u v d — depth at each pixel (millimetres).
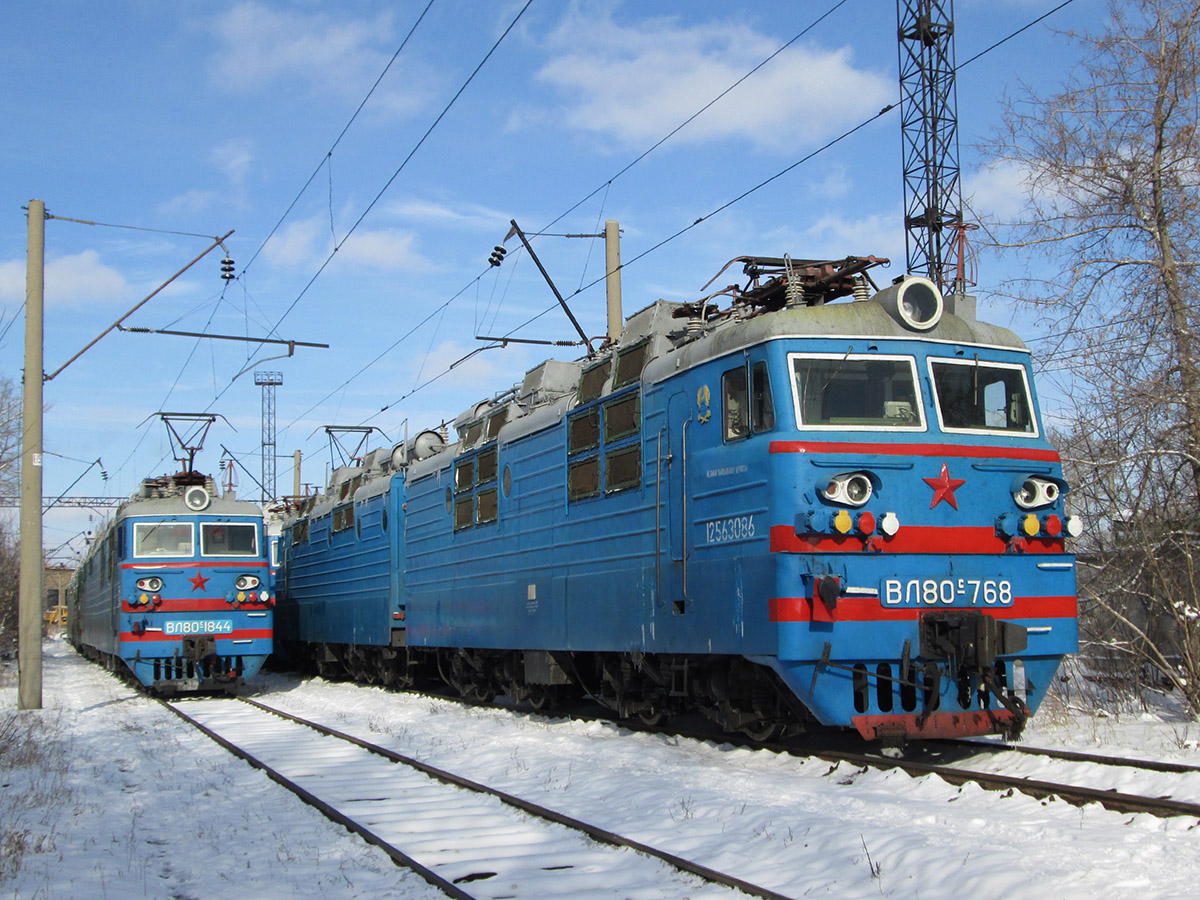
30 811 8641
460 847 7051
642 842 6902
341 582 23359
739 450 9398
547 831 7367
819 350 9203
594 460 12383
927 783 8086
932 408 9328
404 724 14336
